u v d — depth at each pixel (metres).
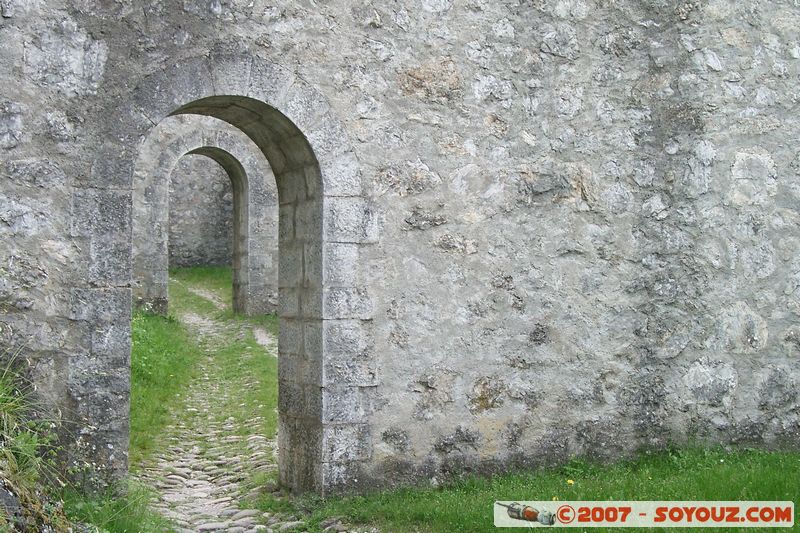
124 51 5.10
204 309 15.47
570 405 6.34
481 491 5.66
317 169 5.64
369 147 5.77
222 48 5.32
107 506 4.68
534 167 6.28
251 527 5.18
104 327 5.02
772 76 6.96
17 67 4.89
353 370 5.66
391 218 5.83
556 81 6.35
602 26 6.50
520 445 6.18
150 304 13.62
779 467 6.06
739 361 6.82
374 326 5.76
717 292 6.77
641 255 6.58
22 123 4.89
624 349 6.51
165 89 5.18
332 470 5.57
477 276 6.09
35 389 4.85
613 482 5.67
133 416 7.83
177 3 5.22
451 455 5.96
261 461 6.75
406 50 5.89
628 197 6.55
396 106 5.86
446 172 6.01
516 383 6.18
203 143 14.26
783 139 6.98
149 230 13.86
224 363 10.98
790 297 6.97
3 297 4.82
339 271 5.64
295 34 5.54
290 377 6.02
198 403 8.89
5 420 4.50
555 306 6.32
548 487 5.59
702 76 6.76
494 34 6.17
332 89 5.65
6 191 4.85
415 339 5.88
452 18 6.04
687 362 6.68
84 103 5.02
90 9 5.03
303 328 5.86
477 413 6.05
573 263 6.38
